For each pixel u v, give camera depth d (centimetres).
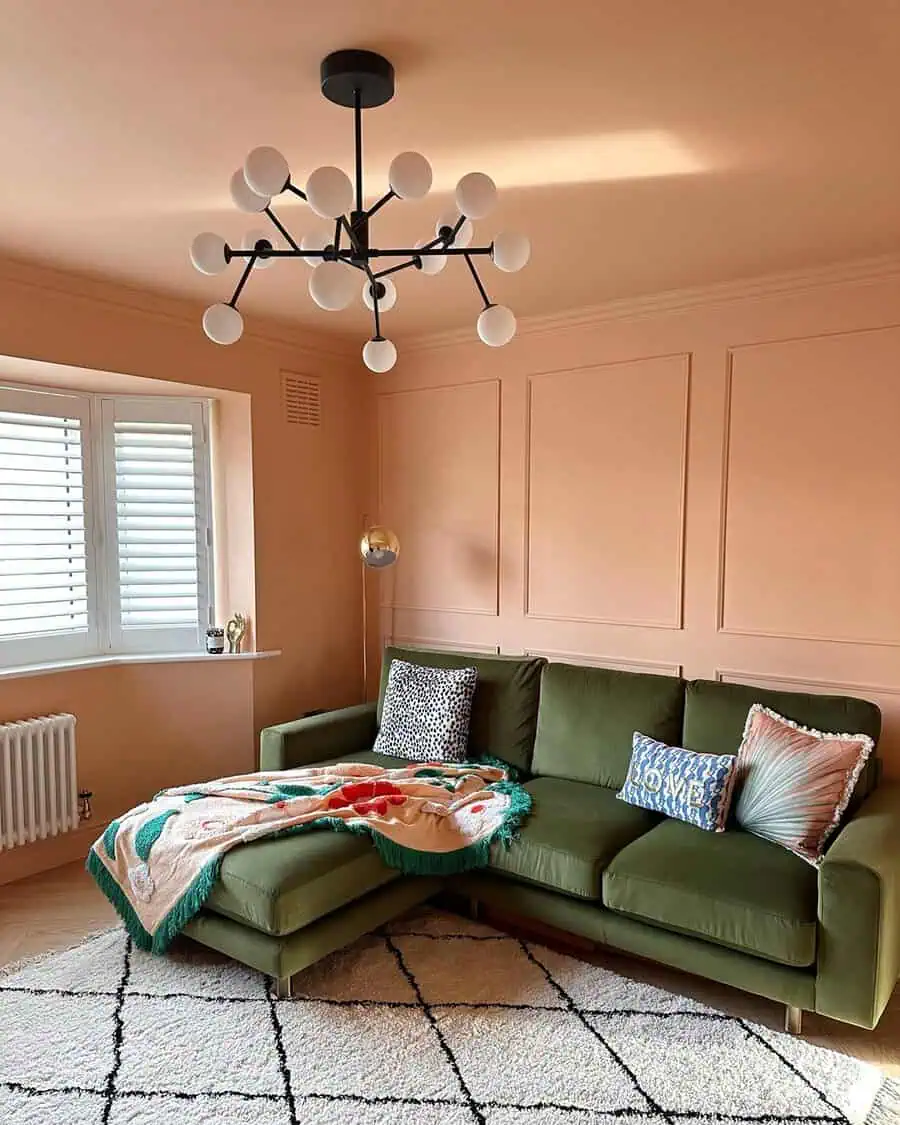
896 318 317
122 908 283
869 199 259
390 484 478
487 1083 216
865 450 325
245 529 428
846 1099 211
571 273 336
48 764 353
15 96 196
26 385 376
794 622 345
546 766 350
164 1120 203
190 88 193
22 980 264
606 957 283
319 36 173
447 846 293
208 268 203
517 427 423
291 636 448
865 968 220
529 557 423
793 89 194
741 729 308
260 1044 231
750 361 351
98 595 407
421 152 227
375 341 243
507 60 182
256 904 246
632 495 386
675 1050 229
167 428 419
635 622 389
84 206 265
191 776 413
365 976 267
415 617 473
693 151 227
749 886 239
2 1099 210
